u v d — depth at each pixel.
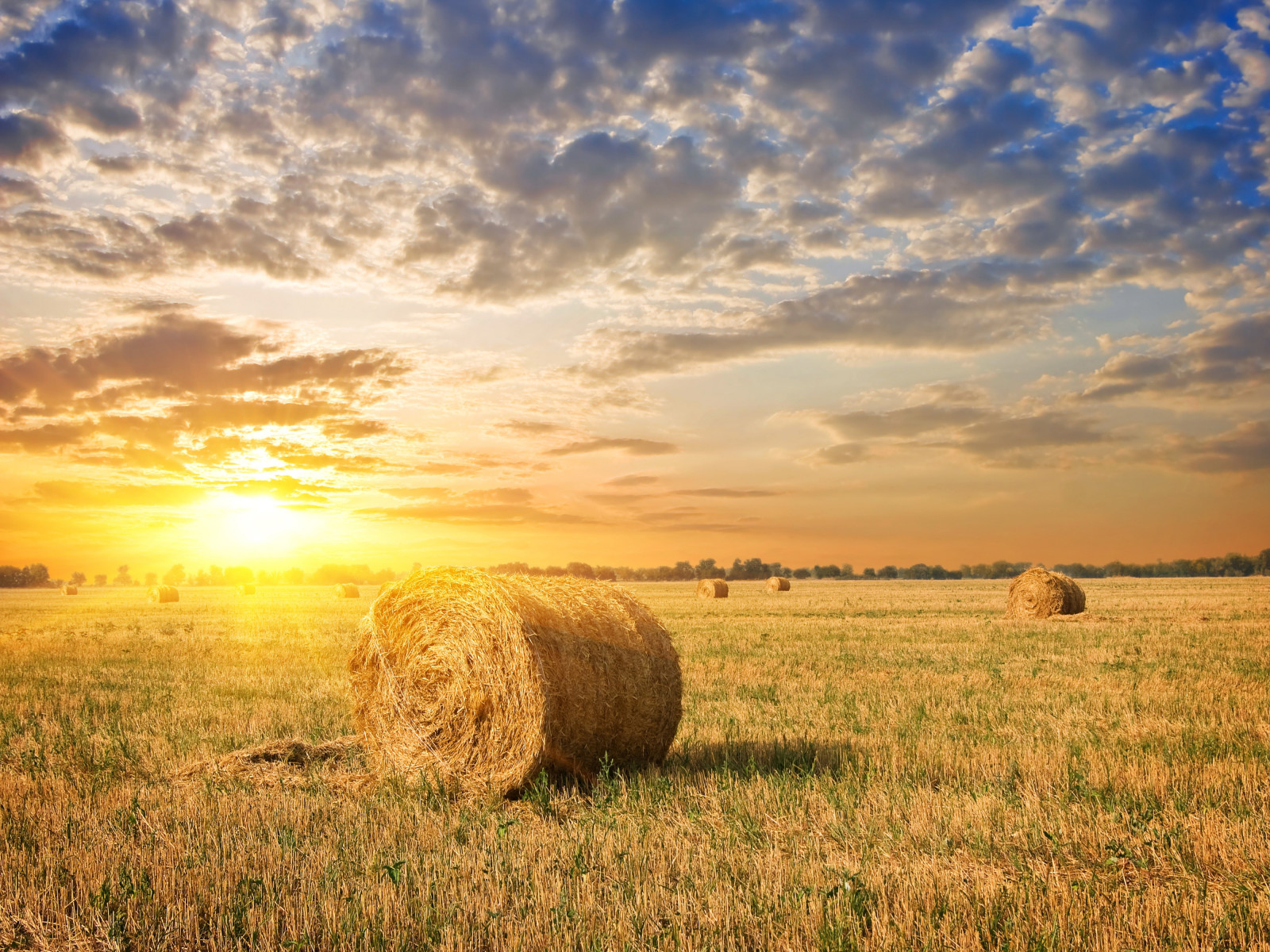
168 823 7.61
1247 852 6.51
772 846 6.90
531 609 9.71
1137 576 175.62
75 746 10.98
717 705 13.90
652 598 57.19
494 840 7.05
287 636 29.31
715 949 5.03
